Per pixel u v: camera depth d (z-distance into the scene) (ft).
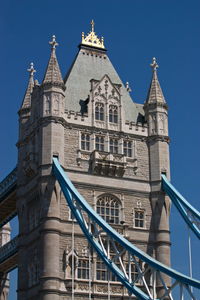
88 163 259.60
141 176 266.98
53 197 245.24
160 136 272.51
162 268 192.85
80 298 239.30
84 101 274.16
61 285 237.86
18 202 269.44
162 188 264.72
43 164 249.55
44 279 234.99
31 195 261.65
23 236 261.44
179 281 184.75
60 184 242.99
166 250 257.14
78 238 247.29
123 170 263.08
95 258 247.70
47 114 256.11
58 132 254.68
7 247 290.97
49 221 242.17
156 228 260.42
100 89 273.33
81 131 262.67
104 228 216.95
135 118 281.33
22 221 264.52
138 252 203.62
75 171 255.70
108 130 268.00
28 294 250.57
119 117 272.51
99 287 244.22
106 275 248.32
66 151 256.93
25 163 268.62
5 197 294.66
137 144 271.69
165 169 268.62
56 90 260.21
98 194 256.93
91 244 225.35
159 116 276.21
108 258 219.20
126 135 270.67
